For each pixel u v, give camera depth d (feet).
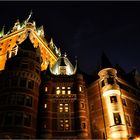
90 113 149.69
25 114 125.08
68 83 153.38
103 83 151.64
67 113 138.82
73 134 130.11
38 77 146.41
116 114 132.87
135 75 188.96
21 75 138.82
